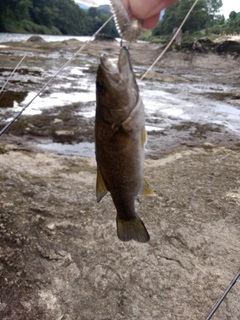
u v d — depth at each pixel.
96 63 4.43
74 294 0.61
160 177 1.07
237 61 4.82
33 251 0.68
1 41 6.90
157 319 0.57
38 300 0.59
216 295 0.62
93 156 1.33
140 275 0.65
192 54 5.06
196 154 1.35
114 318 0.57
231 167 1.17
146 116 1.92
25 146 1.37
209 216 0.85
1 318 0.56
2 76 2.86
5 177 0.95
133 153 0.35
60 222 0.78
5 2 11.85
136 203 0.88
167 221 0.81
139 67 4.52
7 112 1.81
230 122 1.93
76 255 0.69
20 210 0.80
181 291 0.63
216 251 0.73
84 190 0.95
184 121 1.89
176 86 3.08
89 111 1.96
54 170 1.11
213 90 3.00
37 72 3.26
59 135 1.53
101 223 0.79
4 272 0.62
